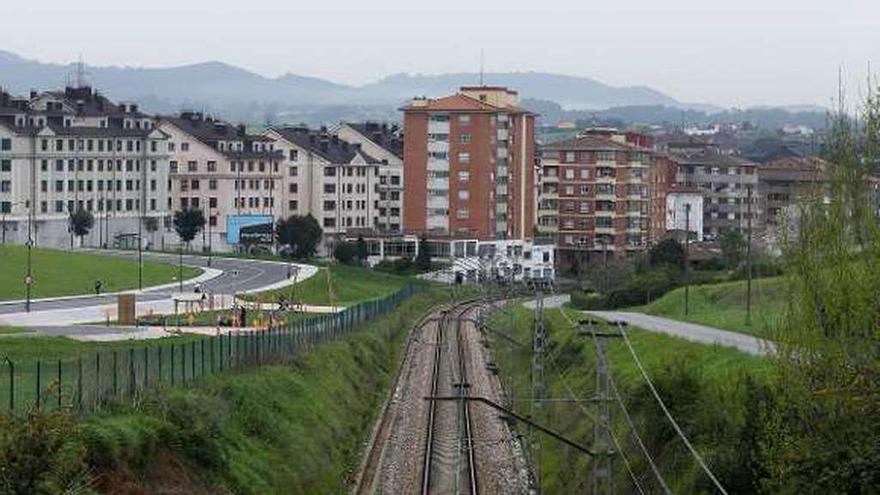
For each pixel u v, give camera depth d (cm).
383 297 13112
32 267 13162
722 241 17750
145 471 4362
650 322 9038
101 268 13788
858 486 3341
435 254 19675
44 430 3275
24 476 3212
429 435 6888
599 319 9125
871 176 3800
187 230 19550
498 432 7219
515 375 8981
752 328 8006
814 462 3422
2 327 8988
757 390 4319
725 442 4450
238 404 5616
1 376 5522
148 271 14062
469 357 10375
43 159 18762
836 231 3719
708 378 5575
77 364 5278
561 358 8206
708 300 10644
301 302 12331
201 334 8856
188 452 4691
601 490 5225
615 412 5903
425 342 11431
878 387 3378
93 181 19525
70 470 3409
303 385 6756
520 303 13575
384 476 6081
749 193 11288
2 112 18738
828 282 3619
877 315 3512
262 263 16412
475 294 16462
